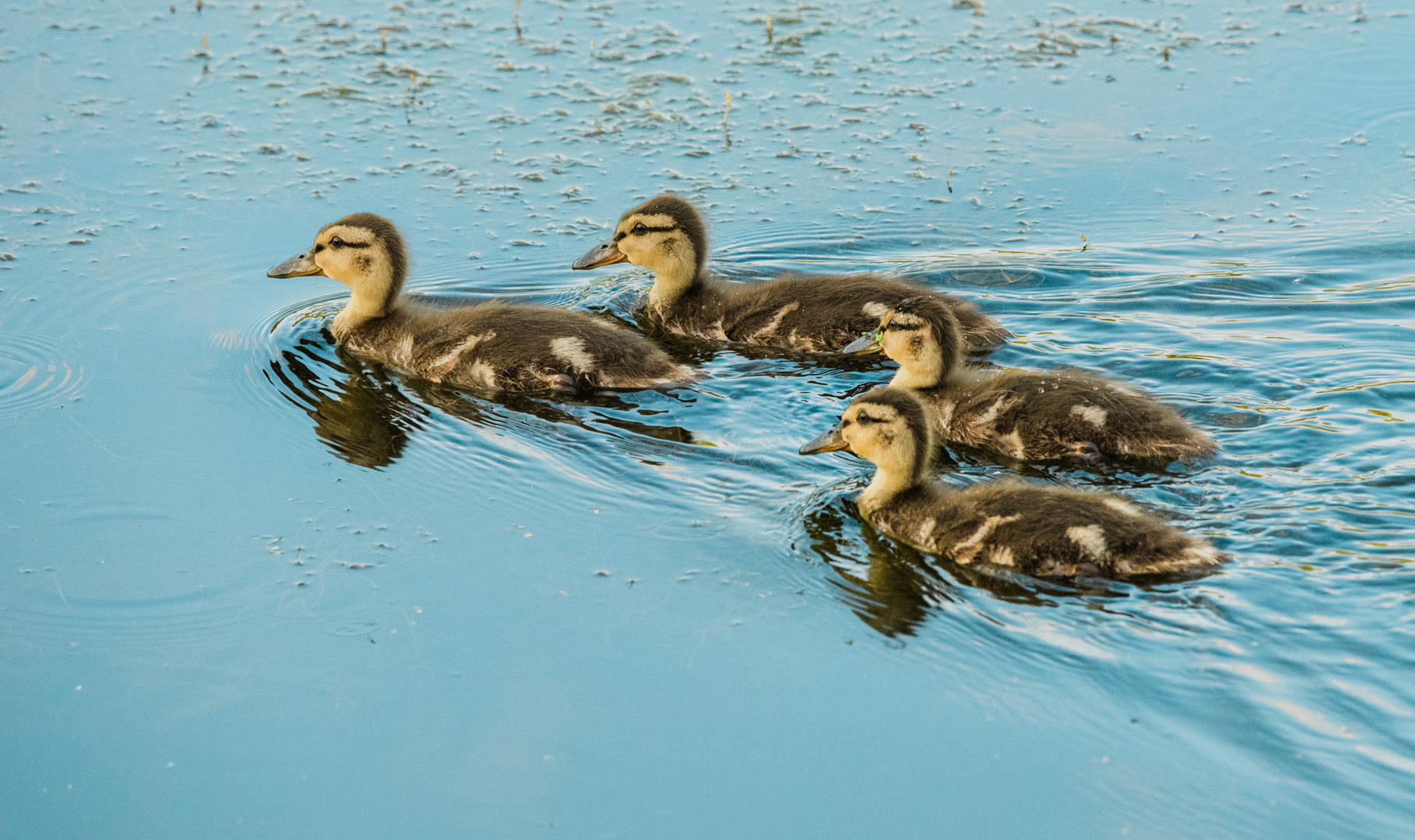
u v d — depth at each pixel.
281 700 9.16
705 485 12.01
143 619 9.98
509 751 8.68
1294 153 19.53
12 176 18.55
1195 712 8.81
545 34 24.05
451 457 12.62
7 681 9.33
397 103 21.33
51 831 8.19
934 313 13.55
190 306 15.55
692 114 21.09
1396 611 9.59
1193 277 16.14
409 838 8.07
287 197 18.28
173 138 19.91
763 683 9.27
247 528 11.23
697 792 8.34
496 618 9.98
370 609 10.10
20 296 15.42
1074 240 17.38
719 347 15.42
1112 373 13.98
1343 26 23.64
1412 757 8.34
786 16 24.86
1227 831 7.91
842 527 11.41
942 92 21.73
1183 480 11.76
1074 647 9.48
